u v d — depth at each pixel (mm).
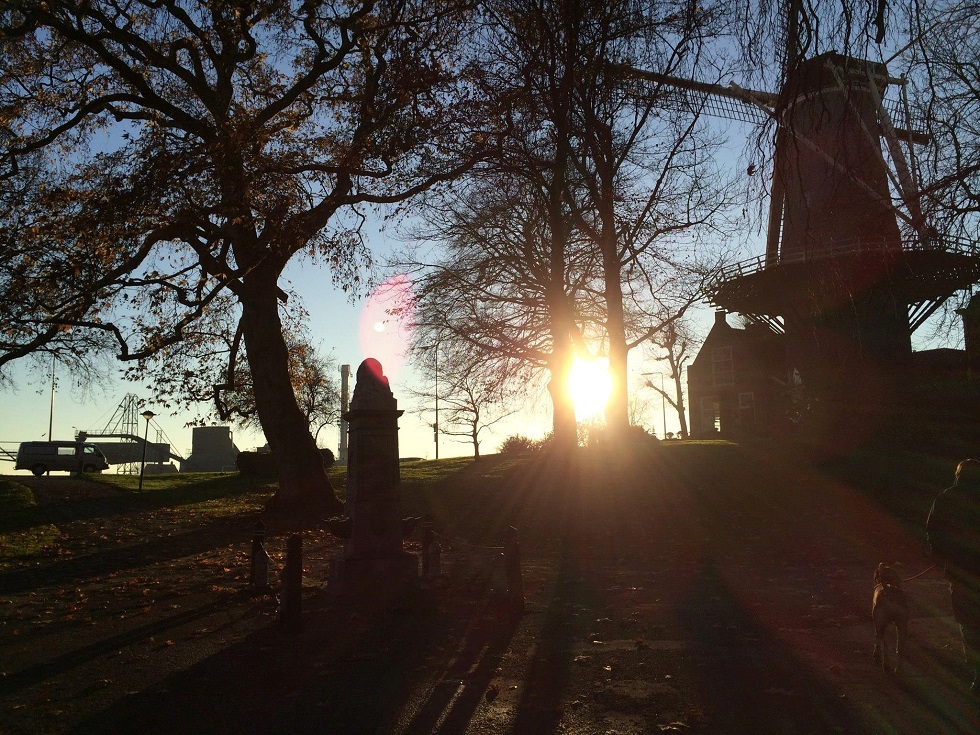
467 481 32938
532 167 18266
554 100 13578
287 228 18109
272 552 17453
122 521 23828
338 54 17125
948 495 6273
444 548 18359
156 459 92062
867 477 24656
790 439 29000
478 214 32781
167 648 8984
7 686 7520
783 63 8656
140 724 6383
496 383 37500
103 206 16859
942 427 24281
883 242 10750
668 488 26328
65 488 36562
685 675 7520
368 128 16719
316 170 17453
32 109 19734
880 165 10609
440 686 7289
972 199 9789
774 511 22109
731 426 53812
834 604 11055
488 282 35438
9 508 26766
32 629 10102
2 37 17797
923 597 11484
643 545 18438
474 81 16828
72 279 17609
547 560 16469
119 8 18984
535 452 48000
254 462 43719
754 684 7168
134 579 14078
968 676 7277
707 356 56219
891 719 6145
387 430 12758
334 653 8617
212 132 18781
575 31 12445
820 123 9141
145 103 20156
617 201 28469
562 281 31078
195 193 17297
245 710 6707
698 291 33469
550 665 7988
